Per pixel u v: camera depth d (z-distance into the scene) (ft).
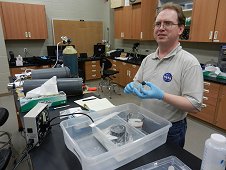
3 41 12.78
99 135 3.04
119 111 3.86
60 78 5.58
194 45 11.43
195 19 9.87
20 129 8.45
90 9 18.17
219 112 8.71
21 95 5.21
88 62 16.84
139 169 2.52
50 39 16.52
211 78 8.87
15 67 13.51
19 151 6.85
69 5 16.89
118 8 15.80
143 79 4.40
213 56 10.49
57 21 16.29
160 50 4.09
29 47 15.61
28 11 13.80
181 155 2.82
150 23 13.66
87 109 4.47
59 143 3.13
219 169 2.09
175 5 3.69
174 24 3.62
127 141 2.89
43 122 3.30
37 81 5.21
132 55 16.51
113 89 15.38
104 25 19.35
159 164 2.61
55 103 4.69
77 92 5.44
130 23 14.76
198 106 3.43
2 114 6.12
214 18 9.00
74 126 3.22
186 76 3.58
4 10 12.89
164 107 3.98
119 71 15.69
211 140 2.12
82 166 2.44
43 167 2.55
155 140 2.99
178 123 4.07
